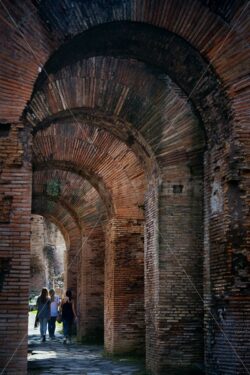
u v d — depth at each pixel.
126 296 21.14
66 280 31.95
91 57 15.30
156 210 16.61
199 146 16.06
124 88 16.03
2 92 13.11
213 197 15.10
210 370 14.64
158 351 15.97
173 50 14.71
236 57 14.04
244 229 13.87
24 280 12.79
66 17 13.62
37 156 20.52
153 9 14.00
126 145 18.95
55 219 31.78
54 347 24.67
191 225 16.41
